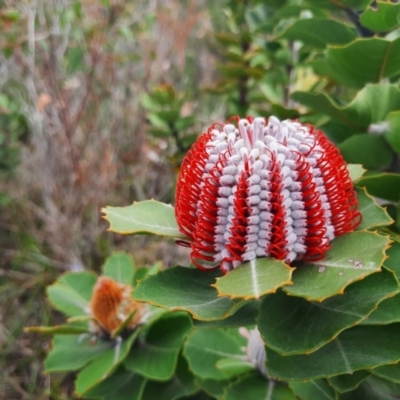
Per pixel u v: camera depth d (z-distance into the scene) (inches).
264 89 24.6
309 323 9.5
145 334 16.8
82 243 29.7
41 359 26.2
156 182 32.4
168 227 10.9
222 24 47.4
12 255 31.3
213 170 9.9
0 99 30.8
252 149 10.1
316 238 9.7
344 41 16.6
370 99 14.2
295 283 9.3
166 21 33.1
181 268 10.5
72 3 29.1
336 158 10.4
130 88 33.0
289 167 9.8
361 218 10.7
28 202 31.0
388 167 15.1
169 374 15.3
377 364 9.8
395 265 11.0
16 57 26.9
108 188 29.8
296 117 18.4
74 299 17.9
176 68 38.7
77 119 27.9
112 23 30.0
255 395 13.1
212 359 15.8
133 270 19.1
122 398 17.1
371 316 9.9
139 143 30.7
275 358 10.3
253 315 10.7
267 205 9.6
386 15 14.7
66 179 29.3
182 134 27.5
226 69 24.1
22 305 29.1
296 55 23.9
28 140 36.0
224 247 10.0
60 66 28.5
